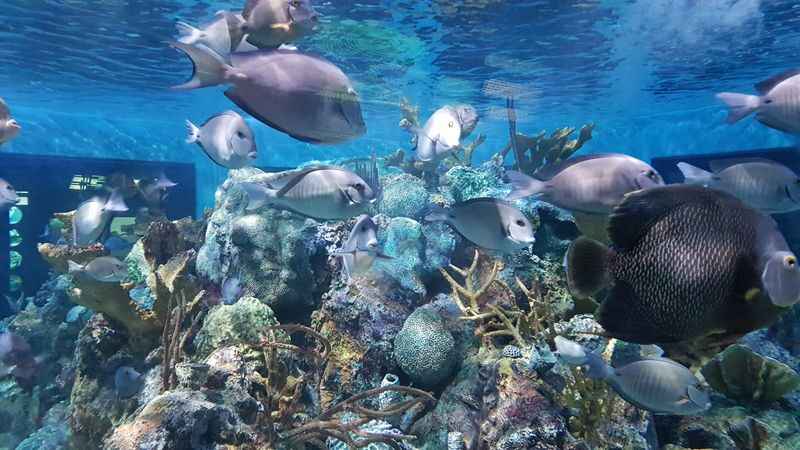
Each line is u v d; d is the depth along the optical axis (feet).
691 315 5.24
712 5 30.66
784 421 13.43
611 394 12.23
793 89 11.68
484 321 16.40
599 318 5.28
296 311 19.26
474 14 30.12
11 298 39.45
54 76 46.14
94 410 16.28
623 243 5.22
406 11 29.27
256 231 19.12
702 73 47.98
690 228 5.17
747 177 13.48
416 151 21.09
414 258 19.20
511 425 12.32
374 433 12.04
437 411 14.60
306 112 7.91
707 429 13.34
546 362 12.85
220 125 16.44
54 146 57.72
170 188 48.49
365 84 43.29
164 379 12.97
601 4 29.53
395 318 17.43
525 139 26.48
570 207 12.76
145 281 19.72
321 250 19.66
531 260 19.02
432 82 44.37
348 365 16.71
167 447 10.05
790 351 20.56
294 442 11.89
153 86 48.67
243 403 12.18
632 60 42.22
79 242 22.50
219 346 14.71
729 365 14.43
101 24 33.09
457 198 22.39
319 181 13.38
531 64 41.24
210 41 8.10
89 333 17.31
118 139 63.36
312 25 9.59
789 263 4.80
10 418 23.95
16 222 41.57
